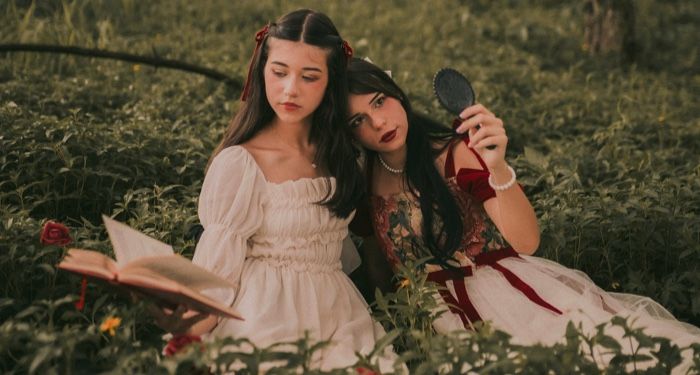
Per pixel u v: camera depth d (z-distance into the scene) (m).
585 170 5.04
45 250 3.27
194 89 6.38
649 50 9.62
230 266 3.05
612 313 3.27
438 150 3.41
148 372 2.60
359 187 3.35
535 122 6.34
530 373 2.69
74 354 2.82
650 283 3.86
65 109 5.52
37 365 2.52
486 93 6.92
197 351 2.52
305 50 3.07
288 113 3.10
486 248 3.38
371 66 3.29
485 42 9.35
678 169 5.23
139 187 4.47
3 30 7.11
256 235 3.17
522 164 4.96
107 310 3.10
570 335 2.74
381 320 3.34
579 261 4.12
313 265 3.21
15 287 3.35
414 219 3.38
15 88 5.55
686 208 4.24
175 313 2.81
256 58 3.23
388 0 10.55
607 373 2.76
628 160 5.32
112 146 4.49
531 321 3.21
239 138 3.26
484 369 2.57
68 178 4.34
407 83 6.82
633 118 6.32
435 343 2.69
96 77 6.43
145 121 5.22
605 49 9.14
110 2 8.41
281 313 3.05
